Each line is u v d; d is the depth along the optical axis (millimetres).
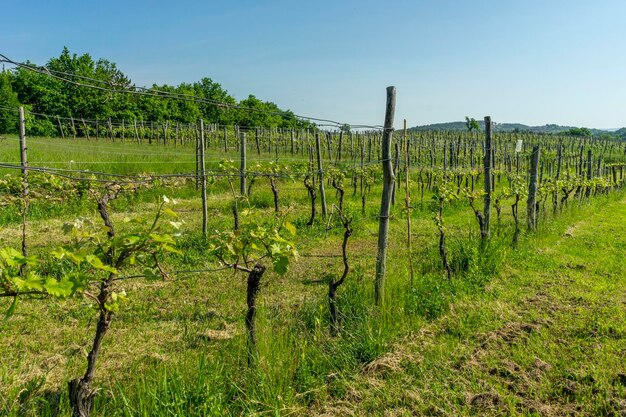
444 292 6676
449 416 3986
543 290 7254
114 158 21375
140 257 3363
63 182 10328
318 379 4387
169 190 15555
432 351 5043
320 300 6012
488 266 7973
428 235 11344
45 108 39562
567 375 4625
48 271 7117
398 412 4039
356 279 6691
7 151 19594
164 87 51781
